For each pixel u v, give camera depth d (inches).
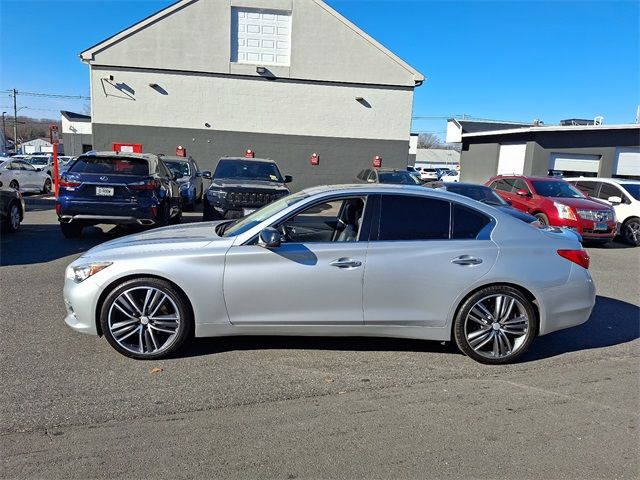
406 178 639.8
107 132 765.3
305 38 789.9
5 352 165.2
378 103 822.5
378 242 164.2
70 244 357.1
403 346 182.2
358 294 161.8
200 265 158.4
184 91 773.9
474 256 164.7
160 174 375.6
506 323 168.1
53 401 134.3
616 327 216.2
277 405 136.5
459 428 127.6
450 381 155.3
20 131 3666.3
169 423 125.4
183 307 160.4
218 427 124.4
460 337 167.0
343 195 169.2
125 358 162.6
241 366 160.4
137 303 160.7
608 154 908.0
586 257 176.4
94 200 338.0
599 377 161.9
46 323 192.7
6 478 102.6
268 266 159.6
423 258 162.9
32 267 285.6
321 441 119.6
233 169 439.2
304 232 170.2
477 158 1140.5
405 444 119.6
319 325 163.5
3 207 376.5
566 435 125.7
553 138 935.0
